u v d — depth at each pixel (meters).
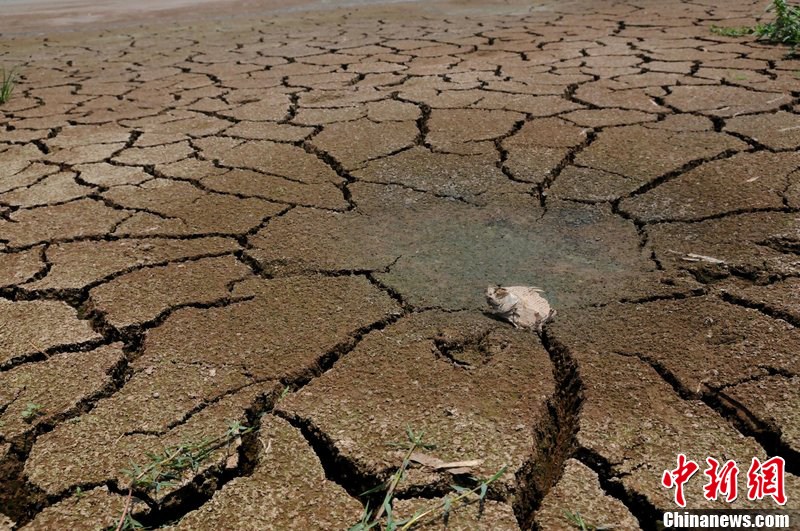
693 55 4.12
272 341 1.50
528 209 2.13
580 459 1.17
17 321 1.61
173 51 5.30
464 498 1.10
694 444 1.17
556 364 1.42
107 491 1.14
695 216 1.99
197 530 1.07
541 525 1.05
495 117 3.04
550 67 3.99
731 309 1.53
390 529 1.04
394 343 1.49
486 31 5.47
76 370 1.43
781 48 4.20
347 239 1.97
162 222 2.12
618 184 2.25
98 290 1.73
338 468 1.19
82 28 6.85
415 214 2.12
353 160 2.60
